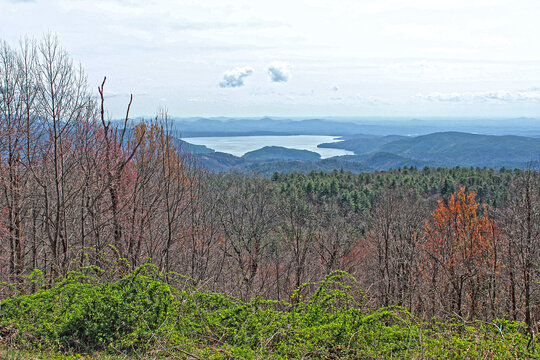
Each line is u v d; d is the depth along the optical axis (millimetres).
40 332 6473
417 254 21094
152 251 15438
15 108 12227
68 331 6535
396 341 6672
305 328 6719
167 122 14836
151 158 14094
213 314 7121
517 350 5906
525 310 14016
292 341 6480
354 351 6461
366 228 28078
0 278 12609
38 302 6977
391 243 21359
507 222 15367
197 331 6754
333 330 6645
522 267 14195
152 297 6965
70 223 14391
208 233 19359
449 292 19484
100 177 12719
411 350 6285
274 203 23500
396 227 21453
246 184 25297
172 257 16750
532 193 14547
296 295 8086
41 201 14664
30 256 16234
